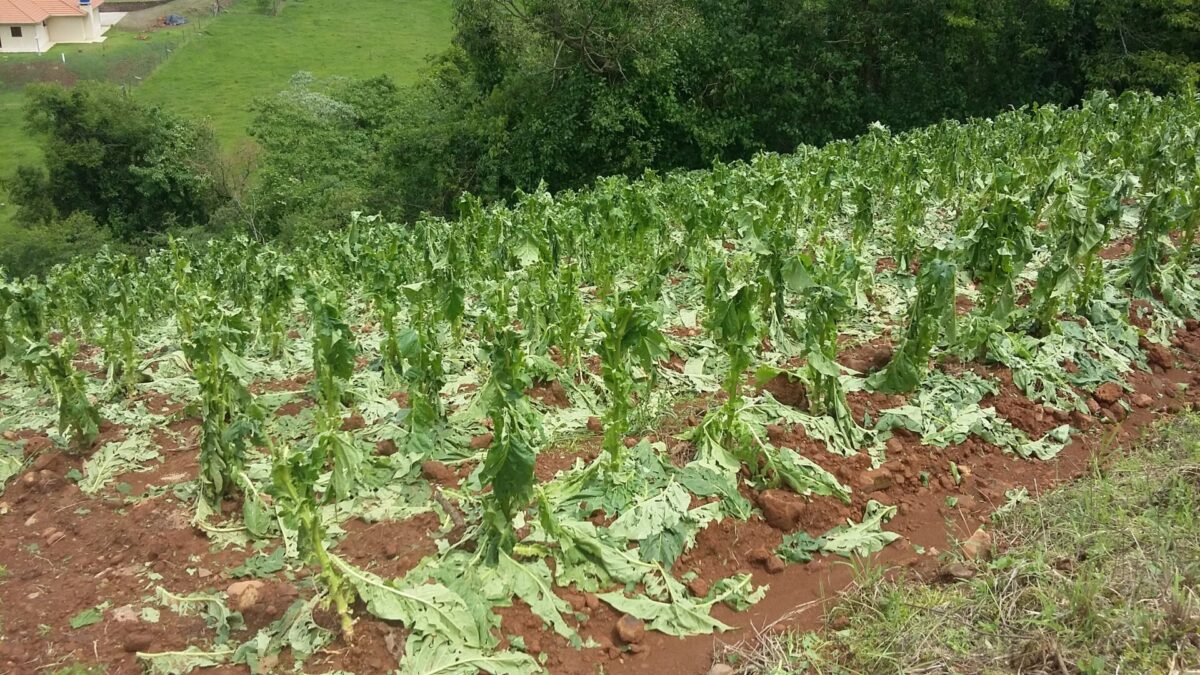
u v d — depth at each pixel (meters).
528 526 4.75
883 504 5.15
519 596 4.29
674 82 25.39
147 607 4.47
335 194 30.69
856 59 26.28
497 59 26.62
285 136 36.00
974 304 7.46
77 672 4.02
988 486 5.31
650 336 5.10
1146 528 4.51
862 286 7.81
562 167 25.25
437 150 27.66
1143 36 25.38
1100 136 10.80
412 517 5.05
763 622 4.32
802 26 25.69
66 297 9.20
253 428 5.06
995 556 4.58
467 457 5.65
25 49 59.34
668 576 4.46
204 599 4.47
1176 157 9.73
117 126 34.25
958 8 25.00
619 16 24.38
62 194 34.53
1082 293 7.07
